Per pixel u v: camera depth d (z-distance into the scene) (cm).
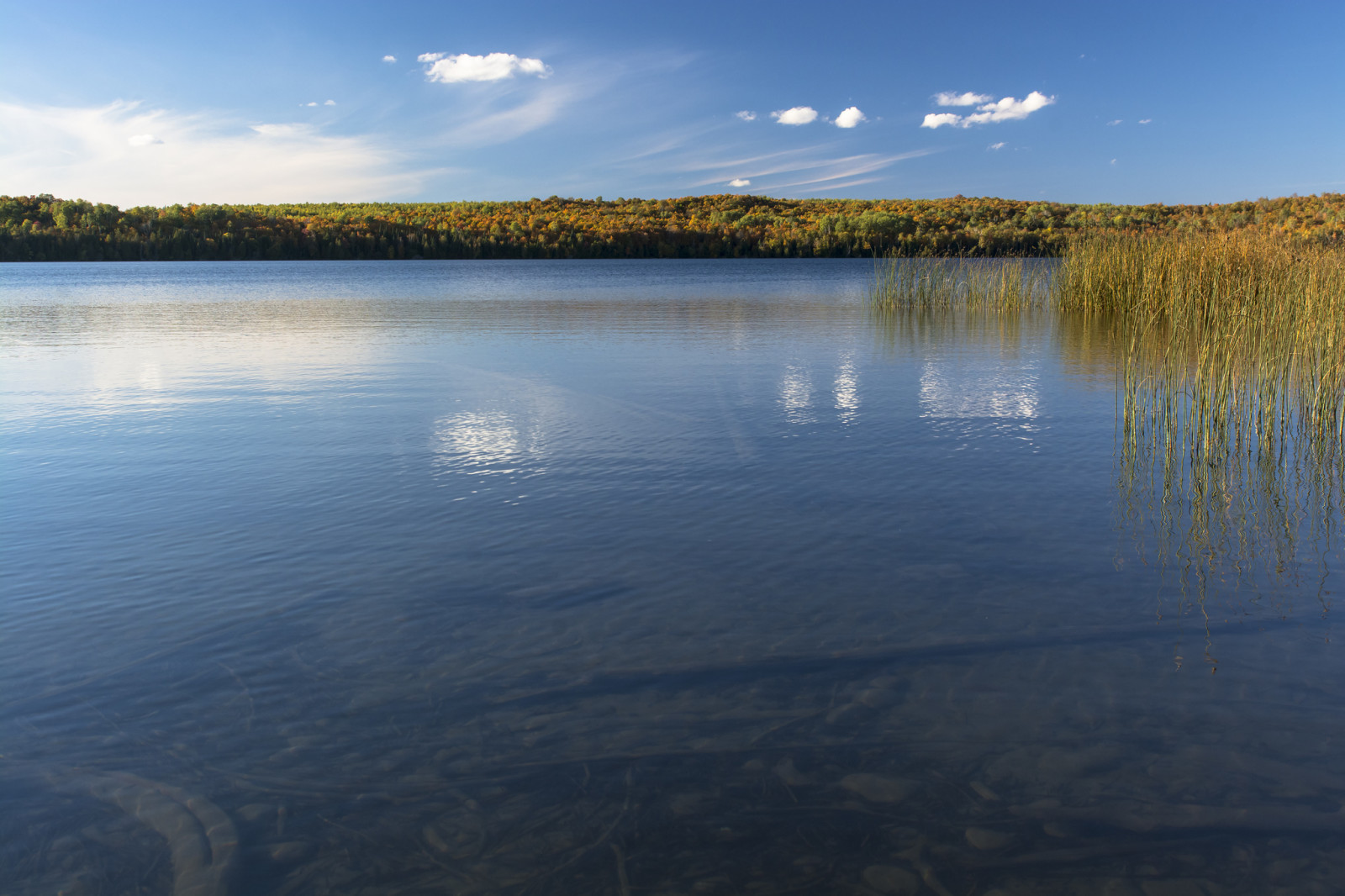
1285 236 1471
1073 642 392
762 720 331
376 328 1884
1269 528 543
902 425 845
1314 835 266
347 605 435
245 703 346
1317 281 916
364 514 578
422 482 654
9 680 363
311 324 2002
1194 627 405
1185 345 987
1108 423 848
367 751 314
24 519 572
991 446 757
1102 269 1984
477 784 295
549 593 448
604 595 446
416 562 491
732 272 5503
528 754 311
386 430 834
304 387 1083
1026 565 485
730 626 410
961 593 446
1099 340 1529
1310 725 322
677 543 521
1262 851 260
